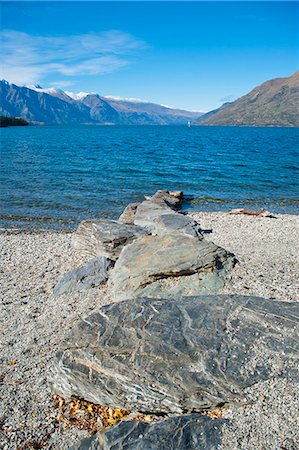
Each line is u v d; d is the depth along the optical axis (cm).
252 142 11525
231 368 781
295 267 1470
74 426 816
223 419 708
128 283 1255
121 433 704
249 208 3155
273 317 904
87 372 864
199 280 1238
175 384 776
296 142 11675
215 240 2052
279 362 784
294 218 2731
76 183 4066
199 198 3494
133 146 9100
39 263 1772
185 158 6444
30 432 812
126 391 813
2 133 16388
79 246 1888
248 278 1284
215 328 884
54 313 1277
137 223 2103
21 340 1133
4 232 2422
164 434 686
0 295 1438
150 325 913
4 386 945
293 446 636
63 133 17412
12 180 4178
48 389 928
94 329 936
